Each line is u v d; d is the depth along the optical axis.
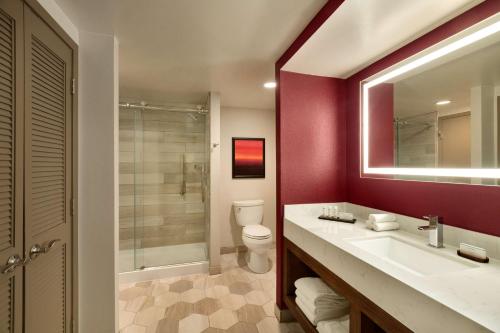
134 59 1.97
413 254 1.33
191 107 3.24
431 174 1.42
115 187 1.63
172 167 3.37
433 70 1.42
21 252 1.04
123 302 2.19
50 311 1.25
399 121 1.64
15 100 1.01
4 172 0.96
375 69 1.79
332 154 2.07
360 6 1.17
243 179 3.54
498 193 1.10
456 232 1.25
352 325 1.13
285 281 1.89
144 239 3.27
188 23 1.48
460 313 0.68
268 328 1.85
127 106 2.90
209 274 2.77
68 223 1.42
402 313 0.86
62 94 1.36
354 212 2.01
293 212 1.96
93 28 1.53
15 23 1.00
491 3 1.11
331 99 2.07
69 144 1.43
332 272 1.29
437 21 1.30
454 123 1.30
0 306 0.93
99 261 1.58
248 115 3.56
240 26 1.52
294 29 1.55
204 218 3.42
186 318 1.96
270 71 2.22
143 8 1.33
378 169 1.80
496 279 0.89
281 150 1.94
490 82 1.15
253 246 2.73
